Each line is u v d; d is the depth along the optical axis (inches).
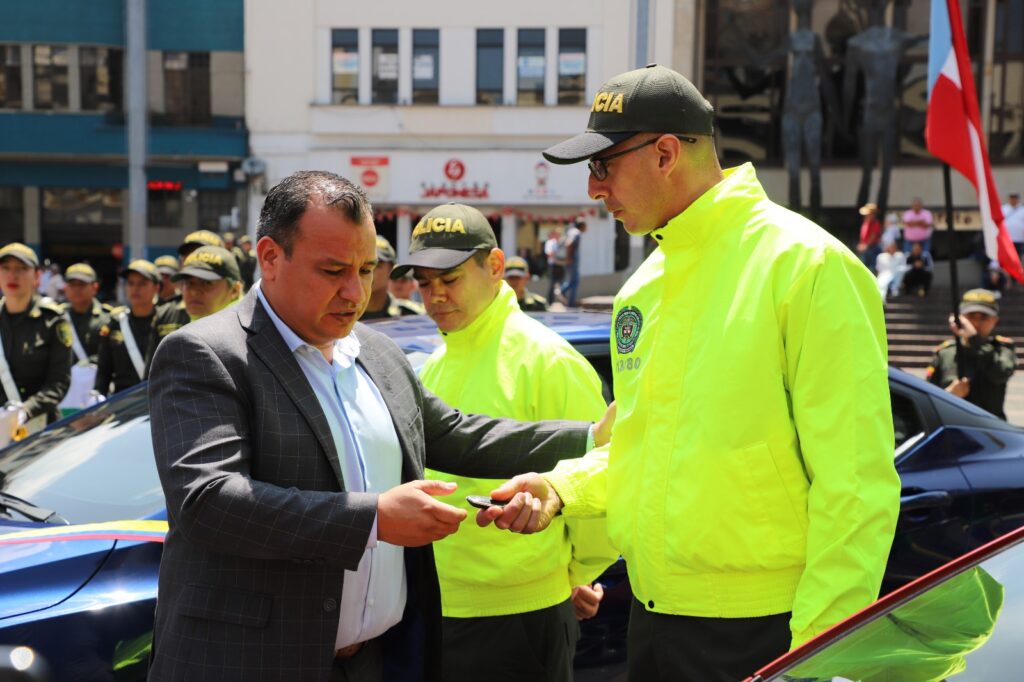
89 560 108.4
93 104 984.9
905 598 76.1
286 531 73.4
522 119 945.5
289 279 78.2
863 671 69.0
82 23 973.8
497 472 98.8
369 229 78.7
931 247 946.7
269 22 954.7
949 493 144.4
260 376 78.7
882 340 87.3
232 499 73.0
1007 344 270.1
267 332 80.4
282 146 965.2
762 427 85.3
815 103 934.4
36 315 233.8
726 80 969.5
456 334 122.0
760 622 87.0
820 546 81.3
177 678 76.7
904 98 951.6
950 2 220.1
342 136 961.5
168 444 75.7
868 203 941.8
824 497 81.5
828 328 82.7
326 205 76.9
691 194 90.9
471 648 115.9
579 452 100.0
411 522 74.0
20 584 104.5
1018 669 65.9
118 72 986.1
